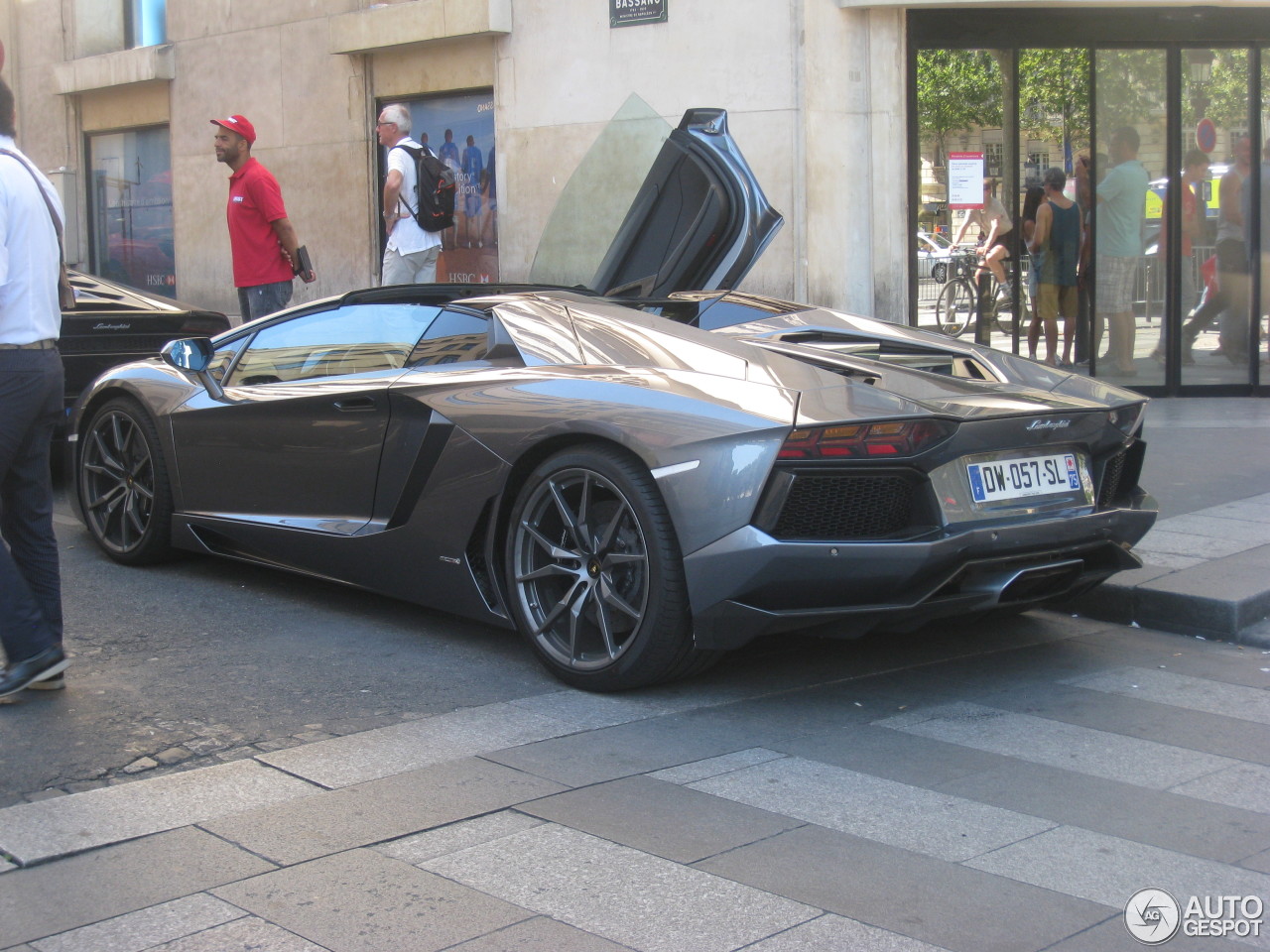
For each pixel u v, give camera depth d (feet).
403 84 38.60
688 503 12.01
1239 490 22.43
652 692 13.25
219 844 9.43
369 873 8.95
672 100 33.01
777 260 31.91
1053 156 33.86
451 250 38.27
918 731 12.12
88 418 19.08
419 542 14.64
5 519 13.00
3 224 12.10
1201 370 35.04
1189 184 34.32
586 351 14.06
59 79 48.42
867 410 12.10
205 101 44.04
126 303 24.11
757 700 13.01
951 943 8.00
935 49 32.96
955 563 12.24
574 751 11.49
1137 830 9.82
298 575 18.25
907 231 33.22
